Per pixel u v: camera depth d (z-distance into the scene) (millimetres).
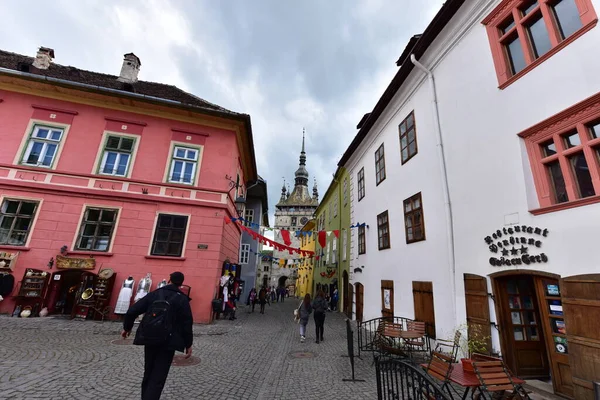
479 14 6898
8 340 6445
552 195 5066
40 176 10508
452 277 6832
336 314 16672
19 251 9805
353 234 15547
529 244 5129
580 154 4750
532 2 5832
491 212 5980
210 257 11148
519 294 5742
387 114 11508
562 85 4938
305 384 5168
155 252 10742
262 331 10430
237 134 13164
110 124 11617
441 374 3949
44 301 9672
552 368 4719
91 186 10812
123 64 13617
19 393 3900
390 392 2887
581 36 4754
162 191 11328
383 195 11484
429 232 8016
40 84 10992
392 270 10156
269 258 23859
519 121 5629
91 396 4012
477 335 5961
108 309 9711
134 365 5410
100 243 10500
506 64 6160
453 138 7391
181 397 4234
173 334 3473
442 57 8133
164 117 12141
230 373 5512
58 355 5645
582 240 4355
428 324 7715
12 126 10805
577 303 4324
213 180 12031
